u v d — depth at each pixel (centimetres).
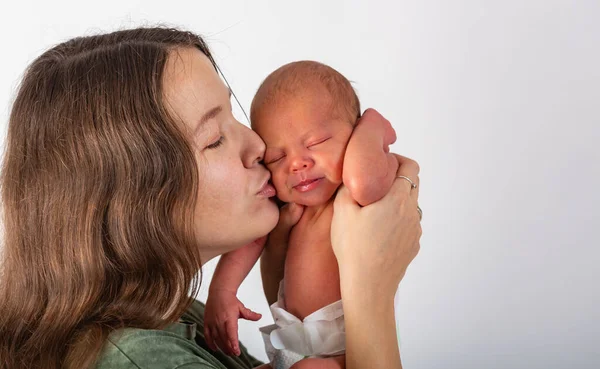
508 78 266
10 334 112
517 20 262
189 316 138
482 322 284
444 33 263
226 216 119
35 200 110
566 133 269
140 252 109
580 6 259
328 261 133
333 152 128
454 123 271
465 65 265
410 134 271
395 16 262
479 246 280
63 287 109
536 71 265
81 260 108
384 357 121
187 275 112
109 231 108
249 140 124
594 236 274
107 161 107
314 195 131
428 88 267
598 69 263
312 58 263
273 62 261
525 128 270
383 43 263
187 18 259
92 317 109
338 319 129
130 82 108
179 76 112
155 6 257
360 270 121
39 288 111
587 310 278
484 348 285
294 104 129
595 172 270
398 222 125
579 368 281
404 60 265
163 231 109
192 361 104
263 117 131
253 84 262
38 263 111
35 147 110
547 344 282
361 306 121
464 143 272
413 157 273
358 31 262
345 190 130
